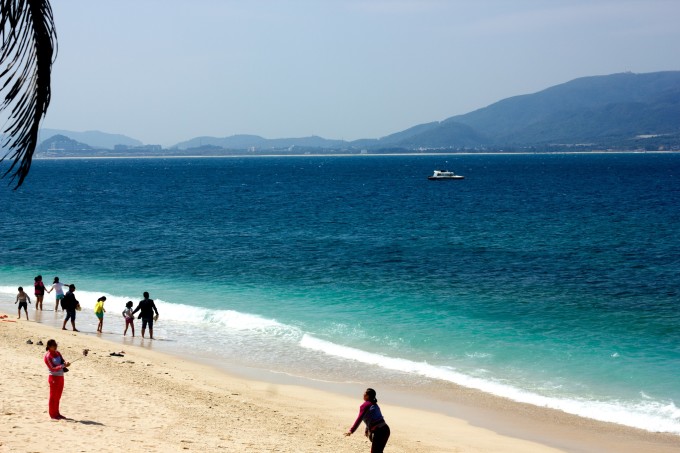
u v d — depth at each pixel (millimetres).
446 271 40594
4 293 35344
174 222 71750
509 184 144125
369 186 144875
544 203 93938
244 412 16594
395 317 28688
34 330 25047
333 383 20469
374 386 20234
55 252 49938
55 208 89812
